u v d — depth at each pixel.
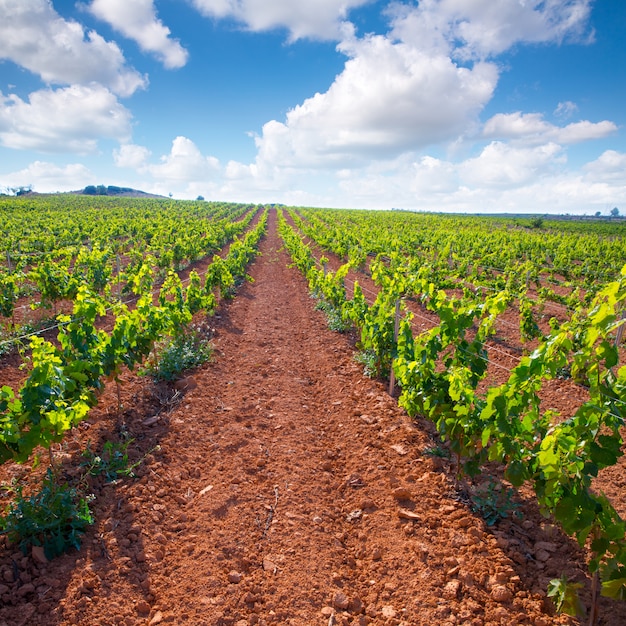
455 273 15.39
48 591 3.36
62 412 4.06
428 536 4.03
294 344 9.91
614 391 3.30
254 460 5.28
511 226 52.38
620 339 7.09
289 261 24.02
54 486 4.05
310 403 7.02
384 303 8.00
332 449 5.68
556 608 3.26
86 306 6.04
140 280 12.16
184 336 8.75
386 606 3.38
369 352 8.29
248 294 15.29
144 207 64.12
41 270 9.96
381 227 39.00
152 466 4.99
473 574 3.57
